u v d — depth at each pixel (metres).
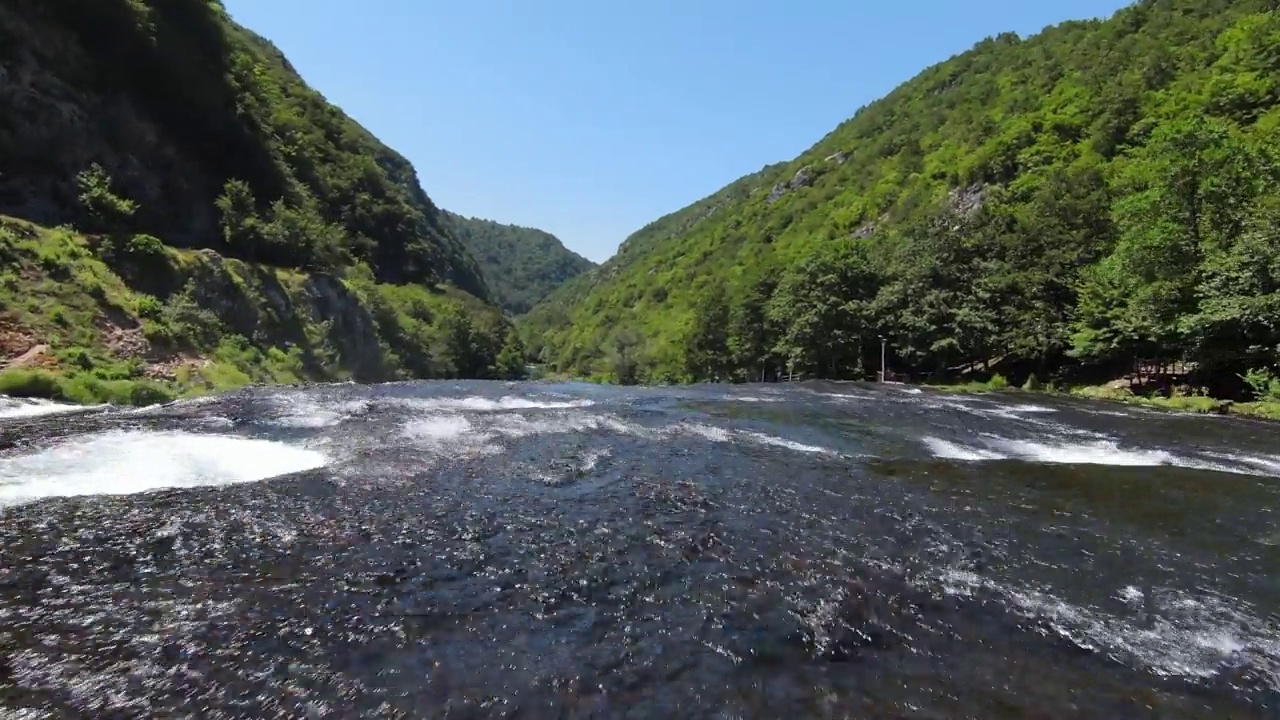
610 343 142.25
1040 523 10.77
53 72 46.44
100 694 5.29
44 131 44.16
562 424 18.00
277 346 44.69
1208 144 36.53
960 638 6.88
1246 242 31.81
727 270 155.75
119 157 50.41
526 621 6.79
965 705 5.71
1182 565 9.18
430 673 5.80
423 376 85.12
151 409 17.52
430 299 118.19
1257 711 5.85
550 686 5.69
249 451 13.09
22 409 17.72
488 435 15.93
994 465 15.18
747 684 5.86
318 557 8.10
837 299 64.25
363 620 6.65
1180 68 92.31
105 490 10.23
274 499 10.22
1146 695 6.02
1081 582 8.45
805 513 10.74
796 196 176.25
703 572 8.16
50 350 24.11
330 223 97.00
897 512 11.01
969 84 163.88
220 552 8.10
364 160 133.62
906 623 7.14
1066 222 55.50
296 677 5.64
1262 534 10.64
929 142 140.88
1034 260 52.69
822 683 5.94
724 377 94.12
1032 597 7.95
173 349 30.81
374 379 65.00
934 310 56.28
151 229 50.12
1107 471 14.90
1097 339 42.16
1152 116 83.06
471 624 6.68
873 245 79.69
